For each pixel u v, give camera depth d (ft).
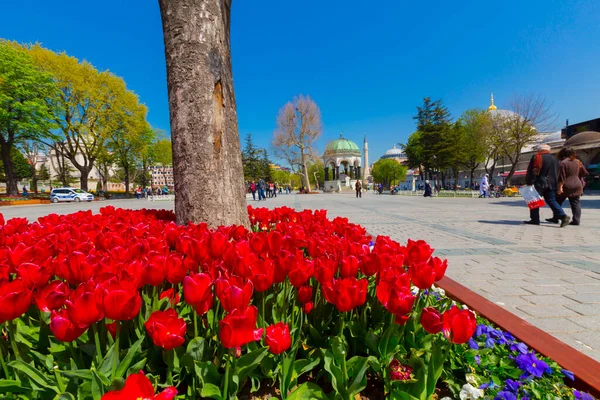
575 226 24.58
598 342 7.08
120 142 120.78
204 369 4.01
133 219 11.95
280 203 67.41
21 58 81.71
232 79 11.03
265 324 4.62
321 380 4.94
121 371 3.71
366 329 5.32
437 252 15.94
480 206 50.83
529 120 108.58
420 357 4.74
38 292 4.13
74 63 97.35
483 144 121.39
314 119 150.51
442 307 6.59
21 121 85.46
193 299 3.94
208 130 10.09
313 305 5.40
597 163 94.07
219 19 10.43
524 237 20.11
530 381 4.67
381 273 5.31
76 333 3.46
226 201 10.32
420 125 144.36
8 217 41.42
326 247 6.31
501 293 10.08
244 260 4.64
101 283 3.80
